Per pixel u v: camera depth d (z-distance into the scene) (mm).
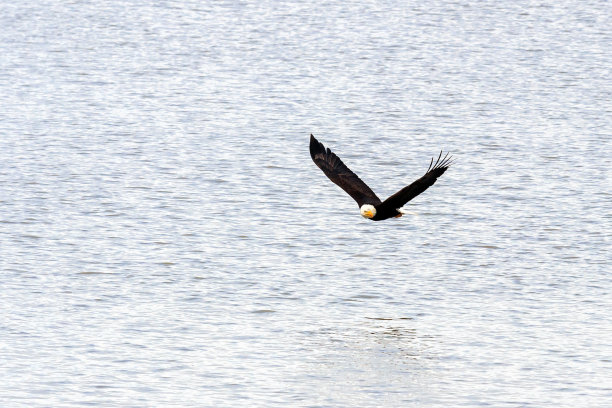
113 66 63188
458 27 74500
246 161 44188
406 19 76812
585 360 25734
